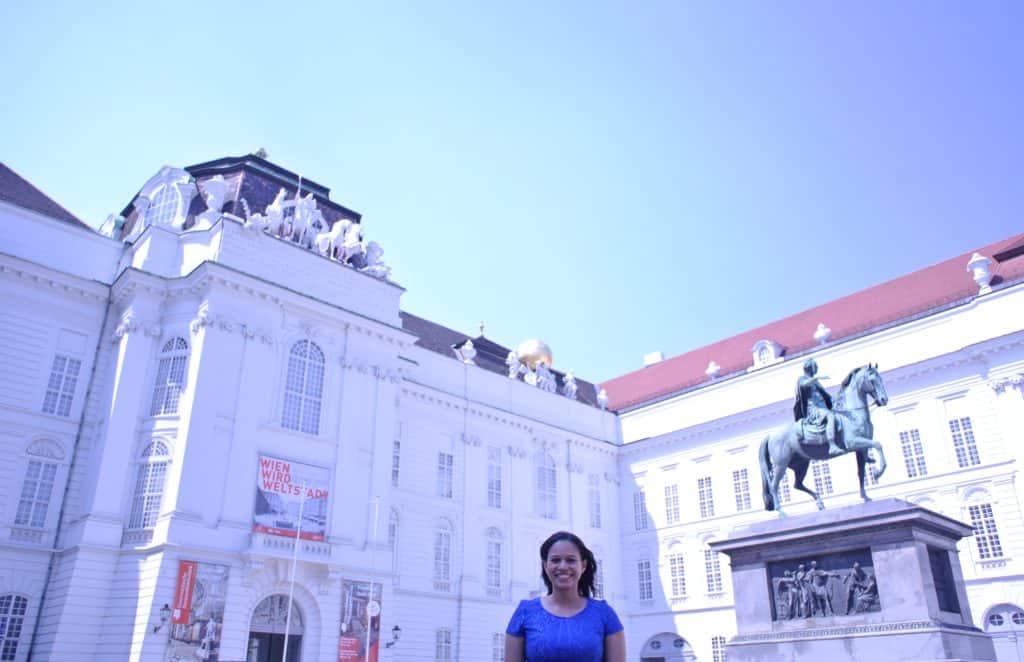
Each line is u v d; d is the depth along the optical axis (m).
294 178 46.03
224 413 34.88
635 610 53.41
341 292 41.09
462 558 45.69
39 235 37.25
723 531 50.19
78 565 31.78
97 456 34.72
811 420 21.55
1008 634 37.81
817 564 19.78
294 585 34.66
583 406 56.88
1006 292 41.16
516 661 5.30
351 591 36.09
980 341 41.16
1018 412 39.53
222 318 36.00
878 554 18.66
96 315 37.66
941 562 19.00
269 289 37.47
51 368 35.88
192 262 38.06
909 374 43.94
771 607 20.27
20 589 32.56
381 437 40.06
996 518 39.34
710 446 52.53
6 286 35.50
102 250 39.25
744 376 52.06
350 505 37.53
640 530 54.97
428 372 48.09
